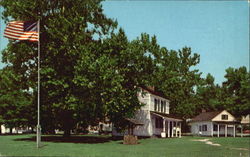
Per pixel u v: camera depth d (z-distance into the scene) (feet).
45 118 133.39
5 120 185.78
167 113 215.10
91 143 123.95
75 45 123.24
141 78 151.12
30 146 97.50
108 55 136.67
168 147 107.86
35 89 127.95
